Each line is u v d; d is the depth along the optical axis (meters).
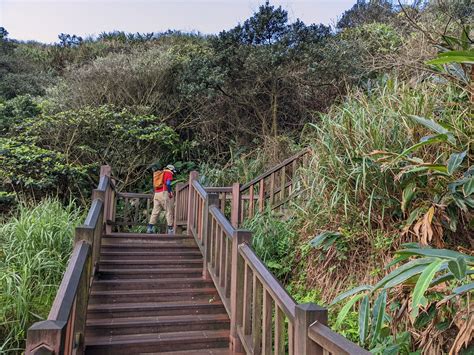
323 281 3.73
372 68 5.95
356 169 3.43
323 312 1.85
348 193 3.62
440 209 2.88
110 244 4.63
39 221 4.46
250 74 8.40
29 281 3.63
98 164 8.16
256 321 2.70
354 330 2.93
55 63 15.82
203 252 4.34
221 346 3.25
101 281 3.85
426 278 1.62
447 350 2.33
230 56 8.38
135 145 8.56
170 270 4.25
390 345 2.40
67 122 8.15
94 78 9.84
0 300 3.32
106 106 8.88
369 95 4.65
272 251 4.37
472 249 2.92
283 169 5.54
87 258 2.84
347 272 3.56
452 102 3.23
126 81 9.81
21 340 3.13
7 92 12.84
